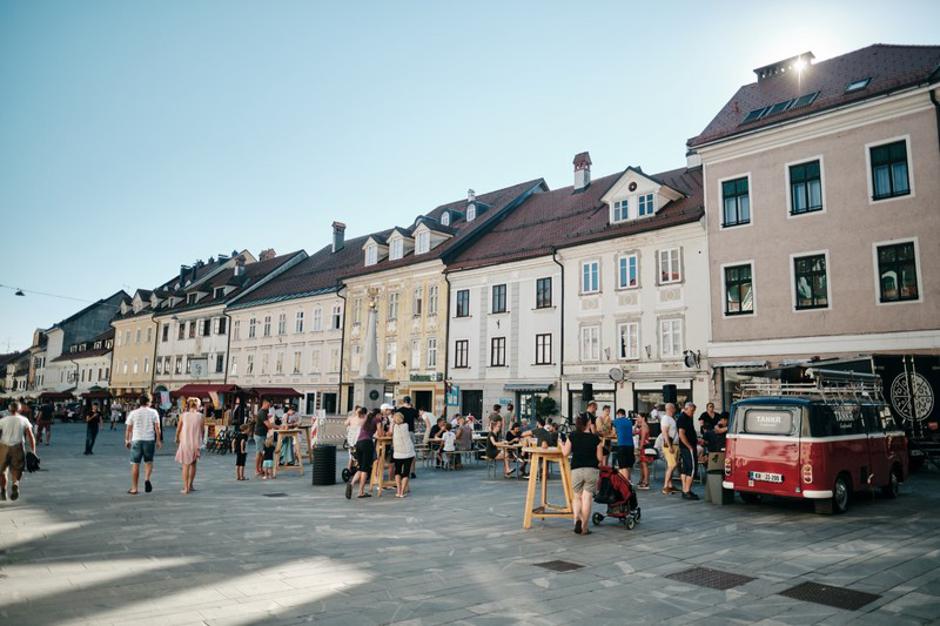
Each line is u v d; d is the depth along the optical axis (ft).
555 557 26.16
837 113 70.90
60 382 260.62
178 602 19.13
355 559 25.18
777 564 25.27
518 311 108.47
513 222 127.34
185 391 111.04
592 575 23.32
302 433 71.92
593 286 98.37
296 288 163.43
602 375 94.68
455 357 118.32
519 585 21.84
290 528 31.65
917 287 64.95
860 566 24.99
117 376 224.94
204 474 56.80
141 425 42.78
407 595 20.38
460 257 122.62
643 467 52.06
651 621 18.34
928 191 64.85
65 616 17.56
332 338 147.02
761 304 75.82
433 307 124.26
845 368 58.54
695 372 83.66
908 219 65.98
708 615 18.97
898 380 57.11
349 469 44.73
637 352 91.15
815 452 37.22
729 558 26.27
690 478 44.70
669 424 47.83
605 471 33.19
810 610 19.52
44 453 72.95
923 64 69.51
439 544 28.43
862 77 75.10
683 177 102.06
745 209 78.95
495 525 33.45
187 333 195.11
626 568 24.41
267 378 163.53
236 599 19.58
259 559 24.82
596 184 121.49
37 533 28.71
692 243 86.84
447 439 64.95
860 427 41.81
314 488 48.52
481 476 59.41
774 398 39.78
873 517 36.73
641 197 94.99
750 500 42.01
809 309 71.92
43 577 21.45
